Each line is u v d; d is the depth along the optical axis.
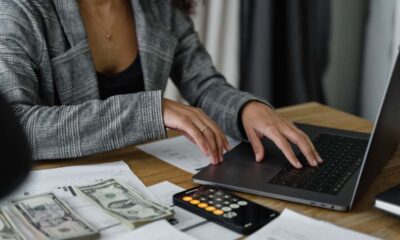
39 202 0.73
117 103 0.95
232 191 0.82
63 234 0.64
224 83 1.24
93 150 0.94
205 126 0.95
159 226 0.68
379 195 0.74
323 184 0.83
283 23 2.13
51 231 0.65
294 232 0.67
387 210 0.73
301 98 2.18
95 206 0.74
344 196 0.78
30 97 1.00
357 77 2.61
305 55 2.19
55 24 1.08
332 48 2.49
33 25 1.04
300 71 2.16
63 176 0.86
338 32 2.48
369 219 0.74
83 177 0.86
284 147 0.93
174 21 1.32
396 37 2.21
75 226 0.67
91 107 0.95
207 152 0.92
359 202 0.79
